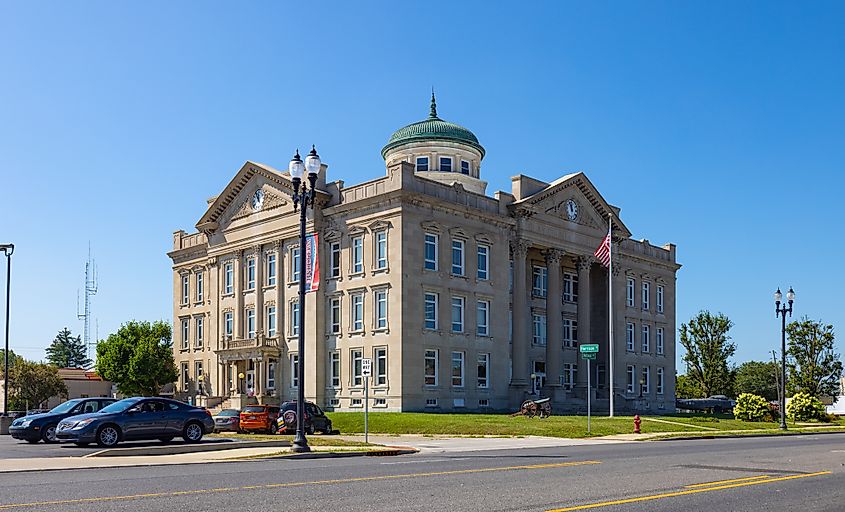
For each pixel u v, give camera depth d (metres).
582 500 13.76
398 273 54.59
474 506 12.91
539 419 46.78
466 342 58.41
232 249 67.69
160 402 28.78
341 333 58.22
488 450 28.75
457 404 57.09
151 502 13.20
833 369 91.75
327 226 60.16
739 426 49.94
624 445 32.41
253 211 65.88
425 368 55.41
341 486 15.54
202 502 13.21
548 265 65.94
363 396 56.03
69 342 179.25
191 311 73.81
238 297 66.44
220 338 68.62
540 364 67.75
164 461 22.03
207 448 25.94
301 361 25.67
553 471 19.02
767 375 150.12
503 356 60.97
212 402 64.81
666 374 80.38
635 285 77.19
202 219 70.31
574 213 68.62
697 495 14.52
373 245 56.72
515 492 14.78
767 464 21.31
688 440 37.78
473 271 59.53
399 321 54.22
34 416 32.25
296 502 13.27
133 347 75.62
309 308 59.81
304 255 26.44
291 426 38.31
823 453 25.86
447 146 69.88
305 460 23.12
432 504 13.13
